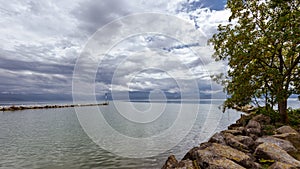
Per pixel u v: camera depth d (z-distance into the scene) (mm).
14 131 31391
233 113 52188
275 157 9477
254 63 20219
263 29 19438
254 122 17422
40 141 23969
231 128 21797
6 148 20719
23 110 75000
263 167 8852
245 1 20344
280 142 12023
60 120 45562
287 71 18297
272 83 19875
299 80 18391
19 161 16422
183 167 9680
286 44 18734
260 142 12195
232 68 21531
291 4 17547
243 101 21219
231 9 21281
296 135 14117
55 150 19672
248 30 19828
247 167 8961
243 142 12727
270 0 18656
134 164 15172
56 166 15156
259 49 18516
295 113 24453
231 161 8789
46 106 85062
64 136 26891
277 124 18391
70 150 19578
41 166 15203
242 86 20156
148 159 16344
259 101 22000
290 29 16531
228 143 12539
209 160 9109
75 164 15461
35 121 43844
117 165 15031
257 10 20062
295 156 10562
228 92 22500
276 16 18609
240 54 19047
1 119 48125
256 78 20125
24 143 23031
